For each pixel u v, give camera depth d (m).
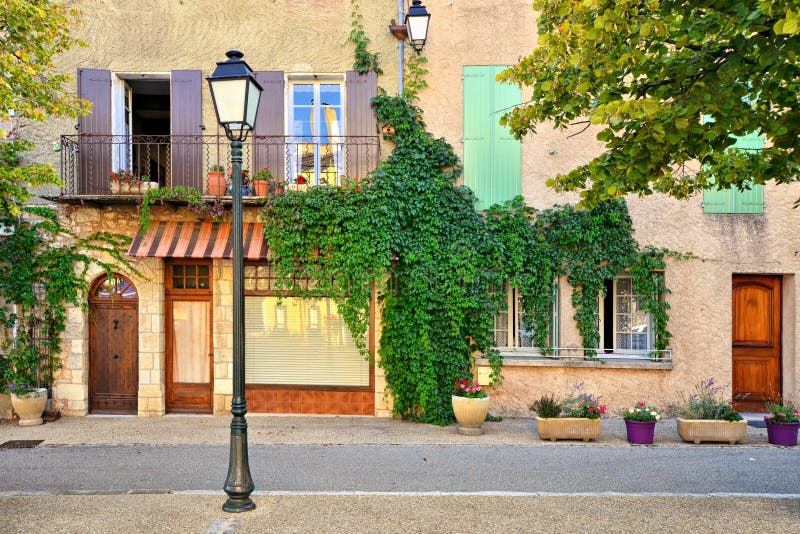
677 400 9.06
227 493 5.15
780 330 9.35
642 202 9.18
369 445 7.56
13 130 9.13
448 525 4.86
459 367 8.86
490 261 9.09
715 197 9.12
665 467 6.61
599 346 9.34
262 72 9.34
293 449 7.37
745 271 9.12
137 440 7.76
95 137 9.15
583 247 9.13
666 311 9.13
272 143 8.96
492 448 7.44
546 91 5.54
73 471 6.45
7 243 8.91
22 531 4.70
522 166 9.37
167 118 12.49
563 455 7.11
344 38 9.39
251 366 9.41
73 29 9.22
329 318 9.40
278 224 8.62
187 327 9.45
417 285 8.68
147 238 8.72
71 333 9.13
